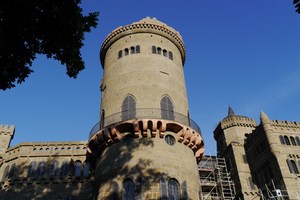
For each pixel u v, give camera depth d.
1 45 17.02
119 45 41.03
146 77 36.69
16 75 19.08
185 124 33.84
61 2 18.81
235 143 62.22
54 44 19.38
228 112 72.25
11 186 41.41
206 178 55.59
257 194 55.19
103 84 40.31
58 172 43.38
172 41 42.34
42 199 40.53
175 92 36.97
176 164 30.81
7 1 16.59
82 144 45.75
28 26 17.67
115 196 28.84
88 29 20.38
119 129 32.38
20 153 44.69
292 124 57.66
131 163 30.23
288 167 51.53
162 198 28.25
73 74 20.83
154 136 31.80
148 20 43.75
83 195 41.06
